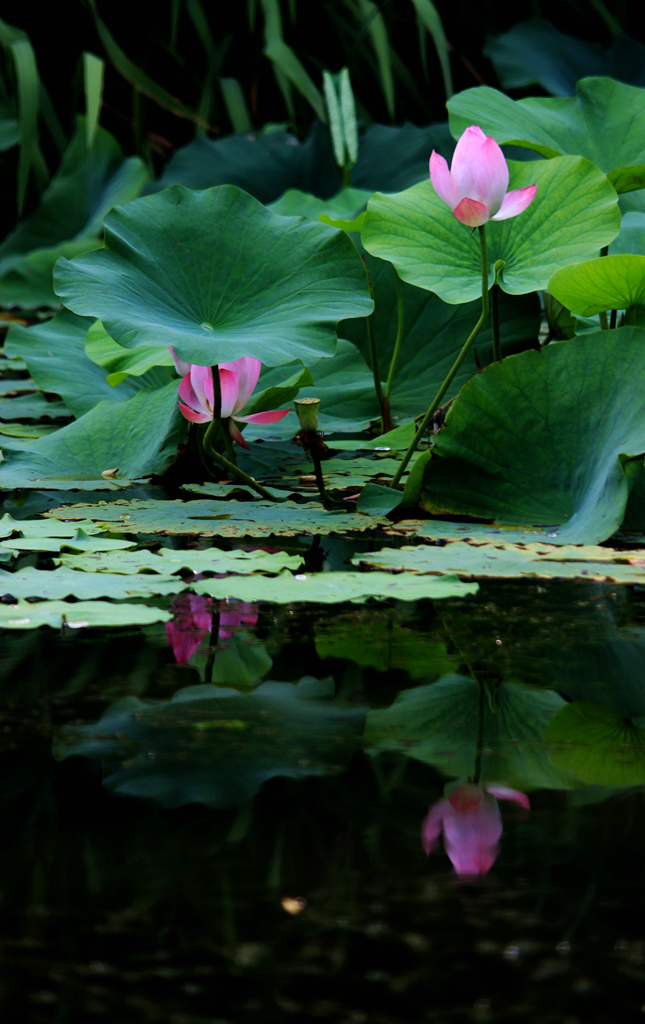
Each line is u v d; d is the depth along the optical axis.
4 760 5.06
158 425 7.19
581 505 6.69
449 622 6.26
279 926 3.56
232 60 14.41
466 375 7.49
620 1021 3.08
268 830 4.28
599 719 5.77
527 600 6.36
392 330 7.59
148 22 13.85
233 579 6.38
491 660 6.12
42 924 3.58
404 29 14.26
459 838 4.20
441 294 6.84
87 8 12.87
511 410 6.77
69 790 4.69
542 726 5.63
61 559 6.48
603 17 14.09
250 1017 3.08
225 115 14.55
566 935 3.49
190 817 4.41
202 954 3.40
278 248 6.89
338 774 4.90
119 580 6.38
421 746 5.32
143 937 3.49
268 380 7.58
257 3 13.95
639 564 6.47
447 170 6.75
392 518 6.80
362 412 7.53
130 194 12.38
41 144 14.86
